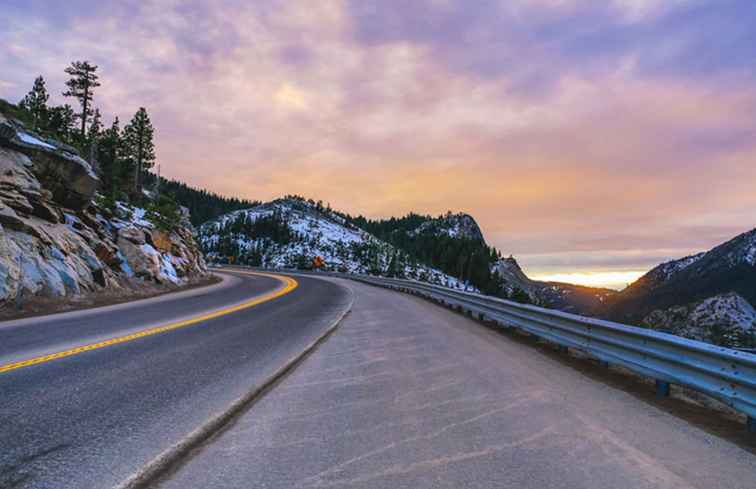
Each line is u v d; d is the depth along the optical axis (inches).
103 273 674.2
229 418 163.5
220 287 1003.3
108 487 108.5
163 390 192.7
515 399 191.2
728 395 165.2
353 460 127.6
